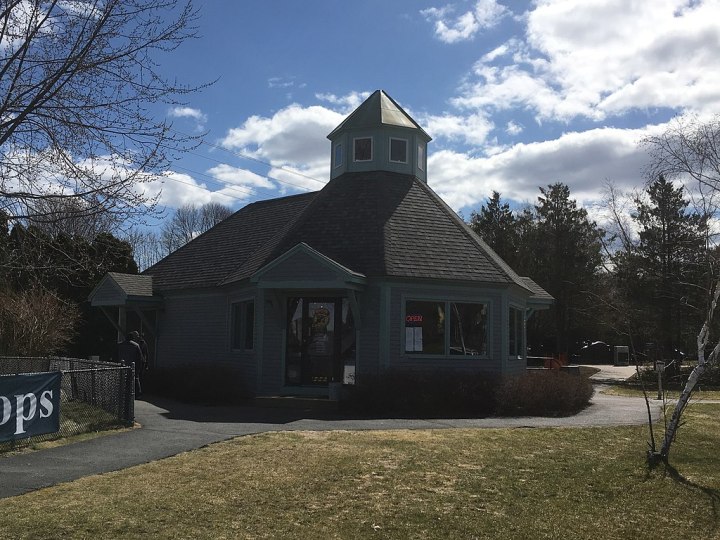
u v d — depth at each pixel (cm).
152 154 848
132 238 1759
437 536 658
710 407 1644
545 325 4925
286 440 1084
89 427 1186
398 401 1530
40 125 791
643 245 3312
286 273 1669
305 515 708
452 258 1828
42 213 792
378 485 820
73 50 800
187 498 756
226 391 1741
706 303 1030
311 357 1777
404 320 1727
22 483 815
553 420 1384
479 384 1561
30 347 2091
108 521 671
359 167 2177
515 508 750
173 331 2259
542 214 4738
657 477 877
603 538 669
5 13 771
